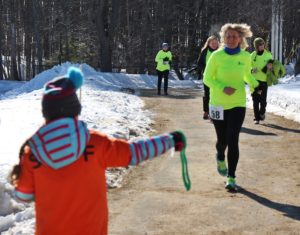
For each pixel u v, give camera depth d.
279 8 30.22
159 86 19.11
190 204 5.95
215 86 6.33
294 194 6.32
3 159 6.80
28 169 2.72
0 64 44.22
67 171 2.70
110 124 10.48
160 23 42.28
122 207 5.87
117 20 41.28
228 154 6.43
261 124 11.38
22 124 9.67
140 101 16.25
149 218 5.51
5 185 5.59
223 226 5.27
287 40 48.12
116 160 2.80
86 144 2.72
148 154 2.83
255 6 40.88
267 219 5.46
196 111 13.99
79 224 2.75
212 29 41.12
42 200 2.74
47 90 2.68
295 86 16.80
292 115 12.16
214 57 6.39
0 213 5.34
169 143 2.88
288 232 5.11
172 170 7.48
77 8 44.44
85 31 43.34
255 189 6.54
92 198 2.76
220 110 6.36
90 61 41.97
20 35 49.66
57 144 2.61
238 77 6.40
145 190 6.51
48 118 2.68
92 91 17.52
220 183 6.82
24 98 14.91
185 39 43.84
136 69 39.59
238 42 6.41
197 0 42.59
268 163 7.84
